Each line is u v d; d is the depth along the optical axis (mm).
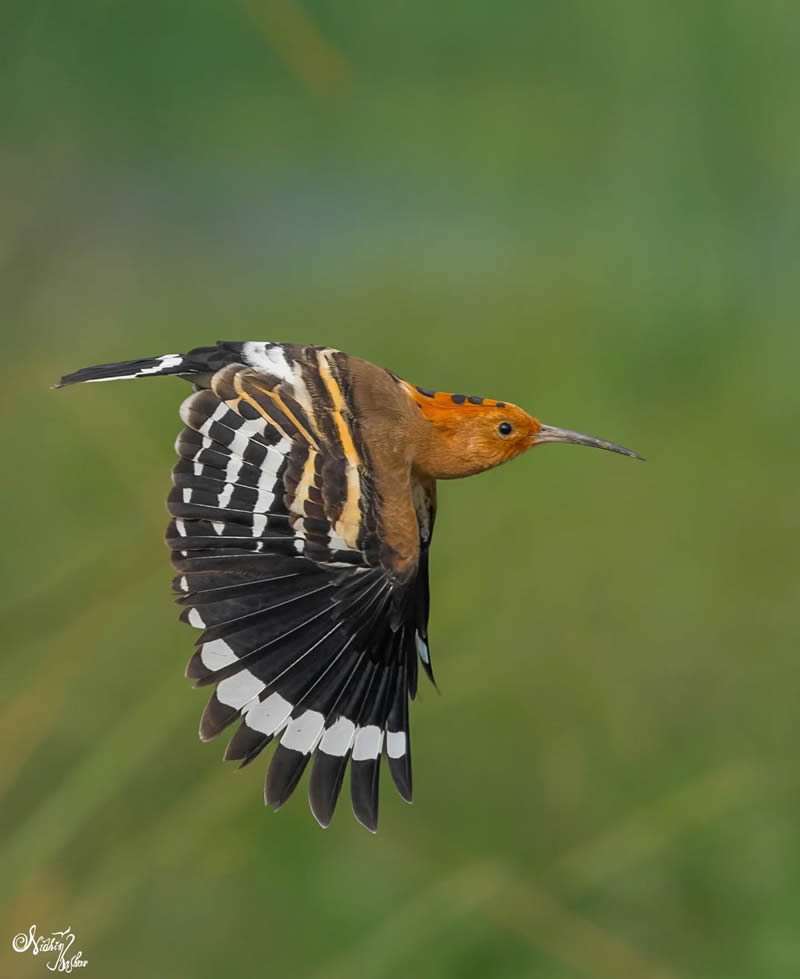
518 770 10938
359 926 9617
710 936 9805
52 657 9500
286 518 7191
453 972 9109
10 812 9188
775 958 9625
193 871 9523
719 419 14711
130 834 9055
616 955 9328
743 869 10031
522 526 12375
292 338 15719
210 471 7164
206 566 7113
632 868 9938
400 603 7375
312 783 7172
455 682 11047
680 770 11016
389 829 10195
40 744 9406
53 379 11984
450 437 8672
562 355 15398
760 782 10430
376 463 7449
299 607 7238
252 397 7316
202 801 9234
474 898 9250
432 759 10930
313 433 7355
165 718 9188
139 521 10703
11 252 12570
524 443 8922
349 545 7285
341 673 7285
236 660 7121
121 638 9695
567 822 10625
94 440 11742
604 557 12547
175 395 12625
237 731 7086
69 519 11562
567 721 11336
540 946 9273
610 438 14367
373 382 7785
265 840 9750
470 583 11578
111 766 8977
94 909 8742
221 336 15570
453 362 15438
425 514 8805
